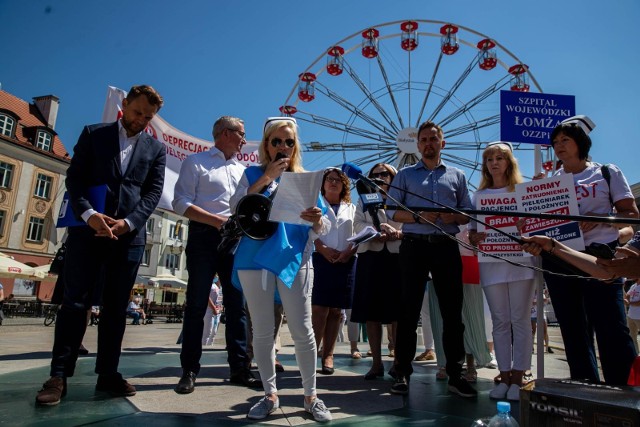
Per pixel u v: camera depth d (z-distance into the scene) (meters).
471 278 3.95
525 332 3.09
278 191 2.23
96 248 2.62
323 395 2.92
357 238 3.28
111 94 5.16
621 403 1.39
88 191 2.63
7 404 2.35
